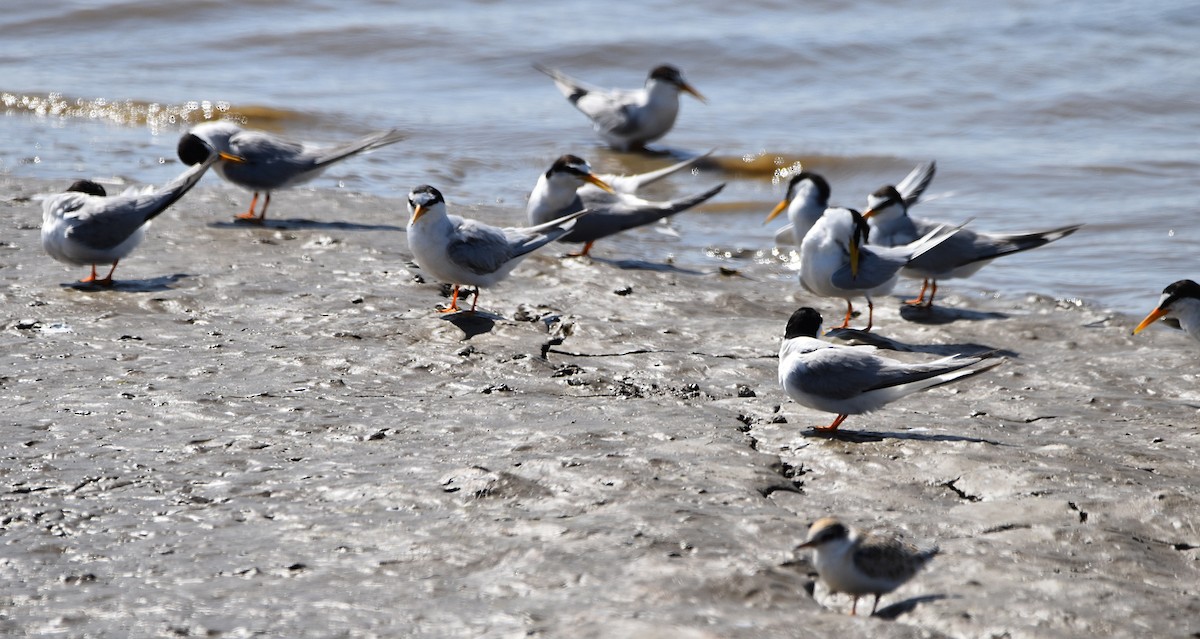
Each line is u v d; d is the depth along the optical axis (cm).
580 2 3981
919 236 1697
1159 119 2962
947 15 3828
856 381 1100
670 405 1211
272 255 1730
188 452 1058
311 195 2142
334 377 1261
